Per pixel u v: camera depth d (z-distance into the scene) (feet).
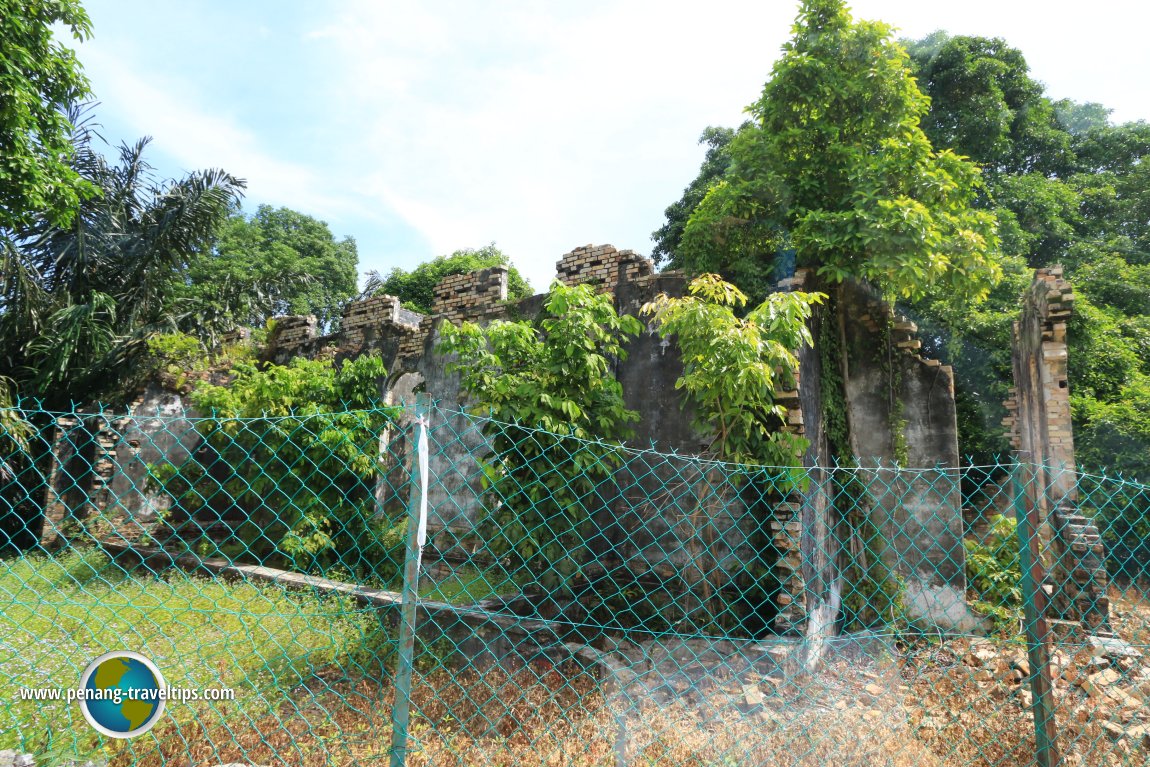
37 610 19.97
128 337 46.65
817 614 23.31
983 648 23.93
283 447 33.01
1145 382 41.32
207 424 37.45
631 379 28.60
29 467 40.68
